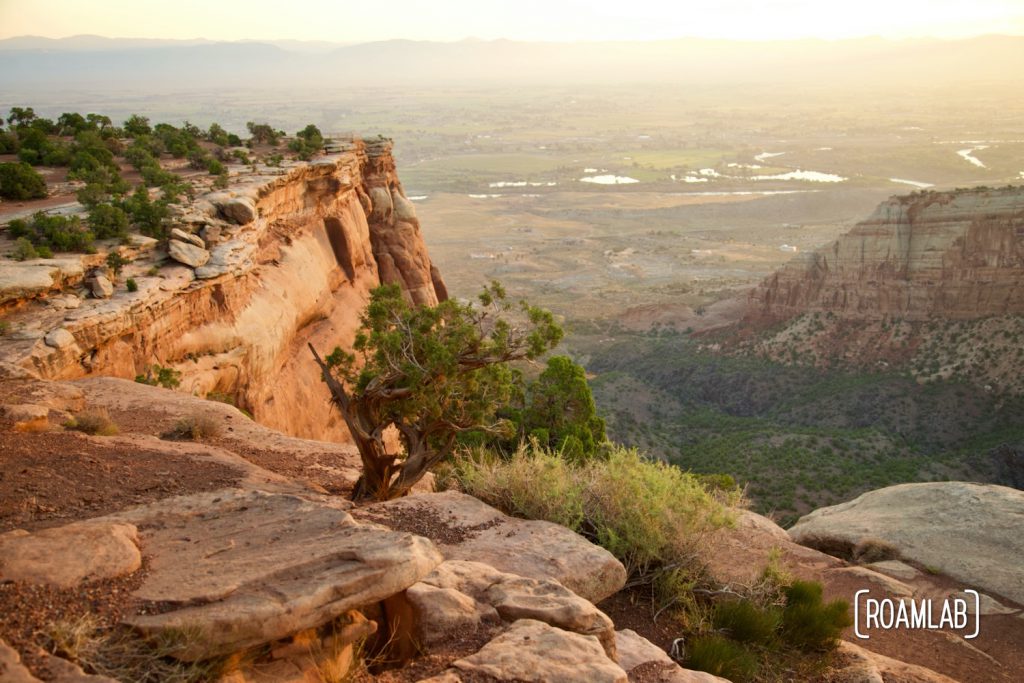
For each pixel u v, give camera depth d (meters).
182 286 26.42
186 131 56.69
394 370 13.73
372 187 56.16
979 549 17.89
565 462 15.25
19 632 6.30
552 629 8.33
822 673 11.27
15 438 13.17
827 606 12.70
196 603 6.91
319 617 7.12
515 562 10.69
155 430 17.22
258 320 30.98
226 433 17.97
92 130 51.66
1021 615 15.46
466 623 8.59
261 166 44.16
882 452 65.50
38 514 9.82
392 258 56.28
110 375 22.53
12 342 19.97
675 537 12.78
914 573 17.42
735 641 11.52
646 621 11.62
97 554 7.41
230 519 8.77
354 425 13.78
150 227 28.73
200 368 26.83
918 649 14.03
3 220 28.56
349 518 8.74
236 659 6.84
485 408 14.45
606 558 11.08
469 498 12.79
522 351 13.68
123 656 6.37
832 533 19.64
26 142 45.38
